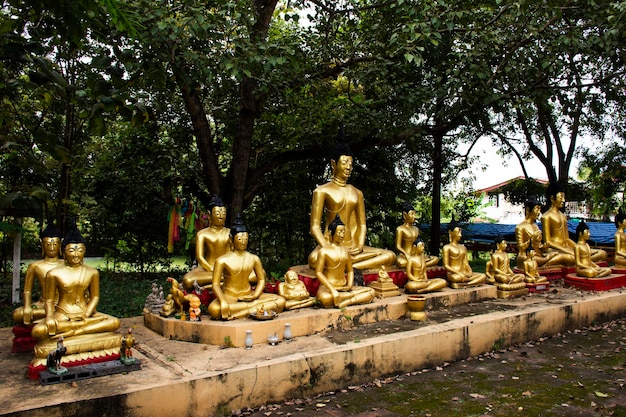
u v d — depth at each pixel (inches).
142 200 614.5
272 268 668.1
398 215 722.8
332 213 419.8
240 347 278.2
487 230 909.8
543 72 510.9
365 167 682.8
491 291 414.3
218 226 369.4
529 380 279.0
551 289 456.4
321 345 280.5
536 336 362.9
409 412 235.5
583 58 501.0
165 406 216.1
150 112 296.8
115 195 602.9
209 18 366.9
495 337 336.5
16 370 241.3
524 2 423.5
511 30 479.5
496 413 235.3
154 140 586.9
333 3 536.7
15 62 211.5
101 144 578.9
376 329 320.2
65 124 555.2
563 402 248.2
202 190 616.7
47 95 240.2
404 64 478.9
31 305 280.4
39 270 282.7
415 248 399.5
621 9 398.9
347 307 333.1
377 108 644.7
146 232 645.3
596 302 408.5
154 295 328.2
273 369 244.4
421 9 439.2
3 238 593.6
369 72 490.3
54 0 187.8
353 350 270.8
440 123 633.6
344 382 266.8
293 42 453.4
